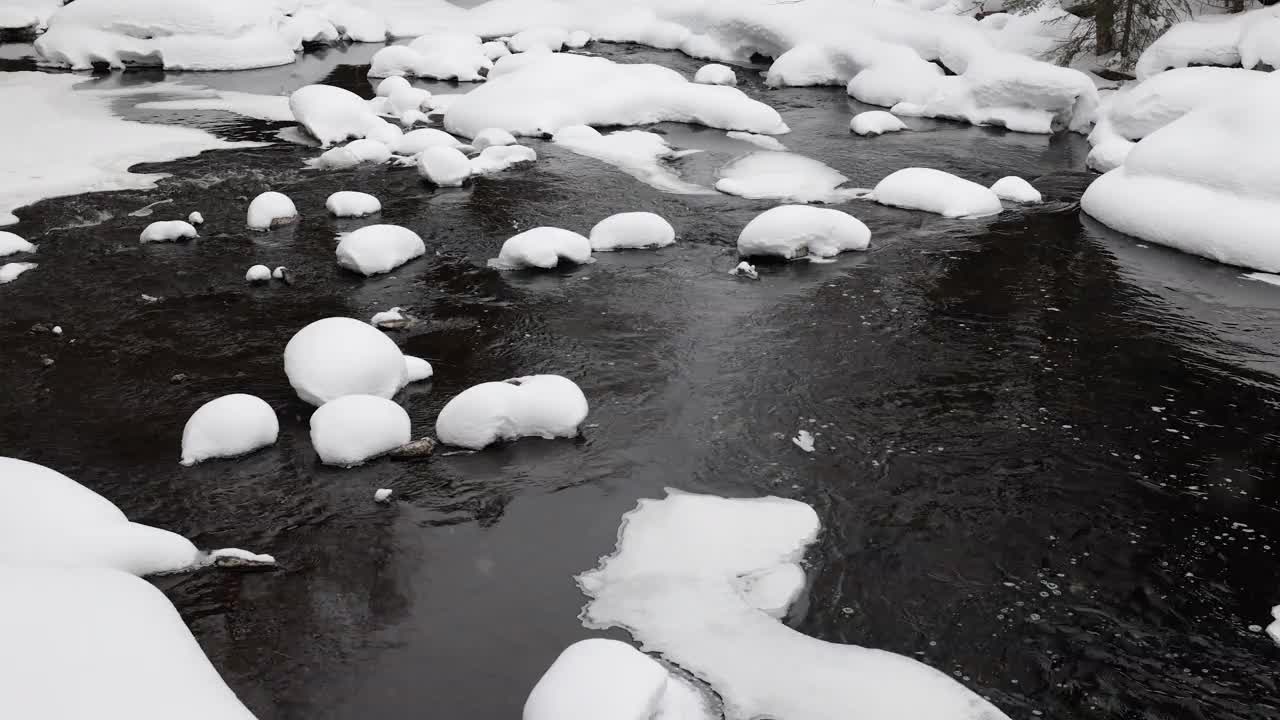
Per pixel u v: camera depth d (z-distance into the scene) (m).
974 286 10.41
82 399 7.92
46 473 5.93
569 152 15.37
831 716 4.62
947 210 12.61
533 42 23.58
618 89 17.25
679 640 5.23
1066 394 8.15
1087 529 6.35
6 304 9.71
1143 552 6.12
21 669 4.16
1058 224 12.36
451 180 13.59
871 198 13.23
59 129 15.80
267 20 22.77
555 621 5.44
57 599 4.71
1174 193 11.71
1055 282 10.54
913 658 5.22
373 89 19.92
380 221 12.19
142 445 7.25
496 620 5.46
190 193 13.05
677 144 16.06
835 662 5.05
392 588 5.73
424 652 5.22
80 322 9.34
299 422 7.55
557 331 9.24
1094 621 5.52
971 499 6.66
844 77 20.36
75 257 10.89
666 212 12.72
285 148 15.23
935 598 5.69
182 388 8.09
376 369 7.76
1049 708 4.90
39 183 13.15
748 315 9.64
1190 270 10.88
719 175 14.36
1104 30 18.12
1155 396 8.13
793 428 7.57
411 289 10.20
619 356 8.74
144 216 12.16
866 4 21.92
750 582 5.76
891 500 6.64
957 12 22.48
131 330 9.18
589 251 10.98
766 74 20.98
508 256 10.74
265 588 5.73
